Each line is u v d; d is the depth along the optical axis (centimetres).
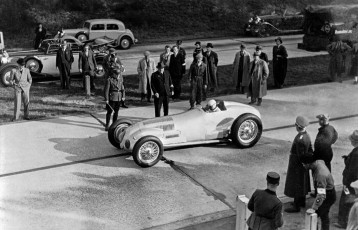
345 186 792
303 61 2217
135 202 923
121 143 1117
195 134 1128
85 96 1692
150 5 3541
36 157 1148
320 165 747
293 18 3069
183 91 1747
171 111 1482
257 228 644
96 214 880
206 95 1655
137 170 1069
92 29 2641
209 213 880
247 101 1584
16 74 1409
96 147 1210
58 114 1490
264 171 1053
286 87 1770
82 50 1744
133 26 3328
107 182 1011
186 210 891
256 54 1502
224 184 995
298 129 826
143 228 830
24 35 3122
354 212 640
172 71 1608
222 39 2950
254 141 1182
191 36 3102
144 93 1605
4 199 938
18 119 1441
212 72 1659
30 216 874
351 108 1488
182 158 1127
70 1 3491
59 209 899
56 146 1218
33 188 988
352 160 783
